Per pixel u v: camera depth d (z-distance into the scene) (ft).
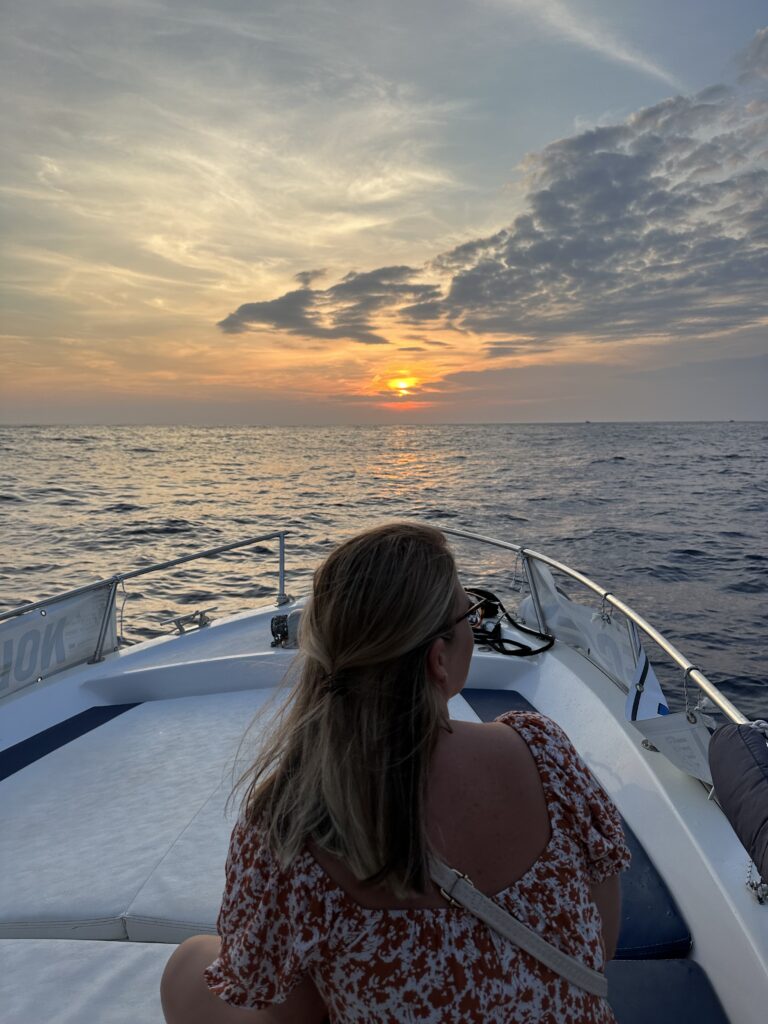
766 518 79.15
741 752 5.48
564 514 82.99
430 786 2.73
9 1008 5.35
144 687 11.64
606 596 9.14
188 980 3.40
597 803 2.93
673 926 5.92
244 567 46.83
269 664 11.70
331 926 2.66
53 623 11.66
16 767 9.67
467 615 3.00
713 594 43.65
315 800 2.69
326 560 3.01
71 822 8.16
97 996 5.45
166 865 7.11
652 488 117.70
